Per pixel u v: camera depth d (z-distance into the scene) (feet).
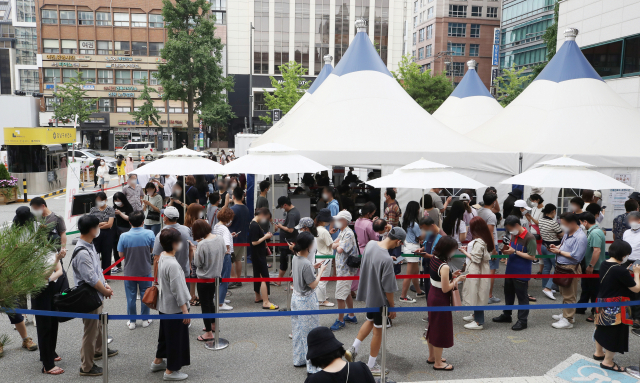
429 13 271.69
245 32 215.10
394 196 31.32
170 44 110.63
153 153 165.78
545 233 29.30
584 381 18.39
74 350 21.24
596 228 25.40
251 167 29.84
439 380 18.52
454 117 66.69
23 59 274.77
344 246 24.17
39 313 17.35
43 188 76.54
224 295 26.55
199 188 46.55
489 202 29.09
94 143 198.49
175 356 18.12
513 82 149.38
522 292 24.14
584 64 45.96
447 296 19.19
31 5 273.95
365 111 40.47
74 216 41.14
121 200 33.32
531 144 40.40
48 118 186.70
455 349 21.79
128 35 191.72
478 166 36.91
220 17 230.27
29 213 20.77
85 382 18.12
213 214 35.22
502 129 45.24
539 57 206.18
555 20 112.06
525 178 28.14
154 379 18.49
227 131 227.40
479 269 24.29
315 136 38.19
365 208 28.04
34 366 19.53
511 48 225.97
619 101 44.06
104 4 188.44
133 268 23.49
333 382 10.41
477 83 69.56
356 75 43.80
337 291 24.09
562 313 25.80
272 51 216.95
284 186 40.93
